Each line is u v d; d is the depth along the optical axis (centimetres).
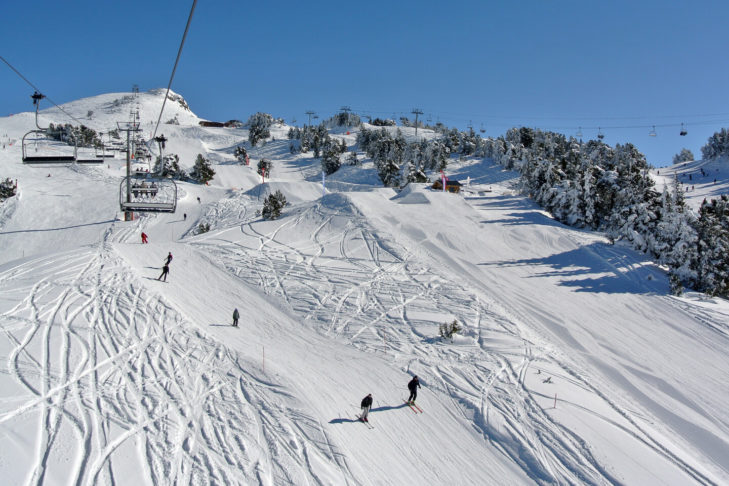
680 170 12375
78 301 2066
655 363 2727
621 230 4972
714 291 3791
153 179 2775
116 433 1202
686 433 2036
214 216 5722
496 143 11594
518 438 1655
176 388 1489
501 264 4172
